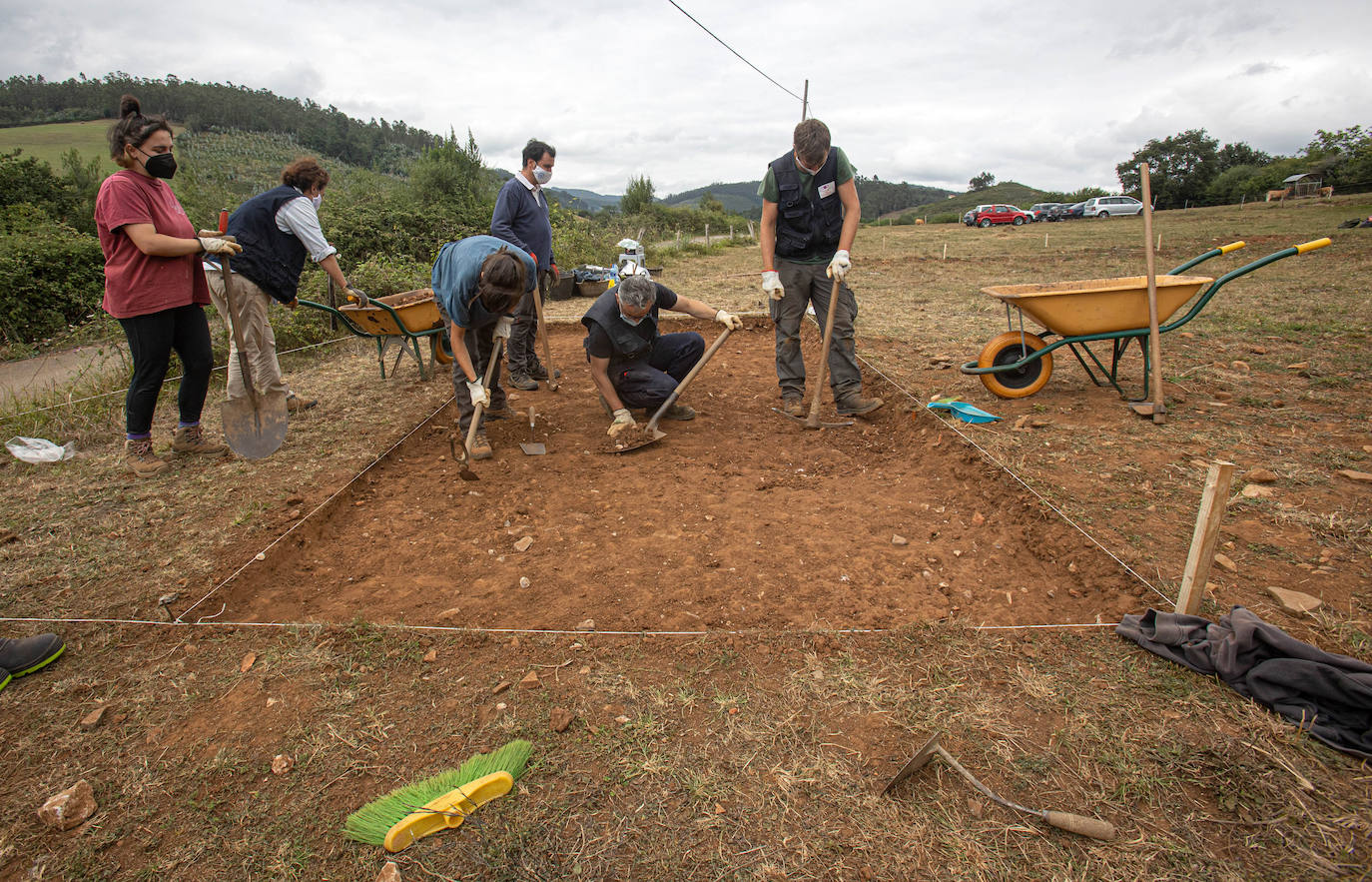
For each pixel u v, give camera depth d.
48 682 2.42
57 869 1.76
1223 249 4.46
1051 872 1.67
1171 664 2.32
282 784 1.99
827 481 4.13
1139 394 5.06
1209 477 2.32
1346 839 1.71
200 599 2.90
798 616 2.77
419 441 4.88
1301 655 2.14
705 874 1.69
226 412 3.94
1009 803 1.83
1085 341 4.94
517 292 3.72
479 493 4.06
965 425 4.59
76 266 9.77
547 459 4.54
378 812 1.85
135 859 1.78
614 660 2.44
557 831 1.81
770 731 2.12
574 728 2.15
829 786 1.92
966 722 2.12
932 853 1.72
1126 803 1.84
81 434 4.81
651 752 2.05
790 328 5.07
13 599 2.92
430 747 2.10
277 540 3.37
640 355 4.78
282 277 4.96
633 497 3.95
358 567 3.29
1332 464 3.71
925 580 3.03
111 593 2.96
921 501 3.81
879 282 12.33
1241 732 2.03
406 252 13.56
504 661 2.46
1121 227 27.73
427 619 2.83
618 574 3.14
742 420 5.23
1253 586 2.70
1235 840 1.73
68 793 1.92
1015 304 4.77
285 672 2.43
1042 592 2.90
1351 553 2.88
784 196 4.70
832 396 5.74
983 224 37.38
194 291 4.20
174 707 2.29
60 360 8.12
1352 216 23.52
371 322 5.75
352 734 2.15
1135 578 2.79
